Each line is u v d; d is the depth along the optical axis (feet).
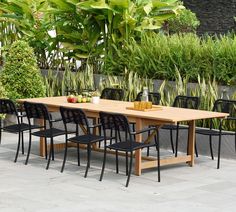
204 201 22.57
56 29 42.60
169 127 30.76
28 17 43.39
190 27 51.29
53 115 37.45
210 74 34.32
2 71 37.63
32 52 37.73
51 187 24.47
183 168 28.32
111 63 39.19
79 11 40.98
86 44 41.98
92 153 31.78
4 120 37.42
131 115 26.37
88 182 25.36
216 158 30.89
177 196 23.25
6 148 32.89
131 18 39.24
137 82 35.88
